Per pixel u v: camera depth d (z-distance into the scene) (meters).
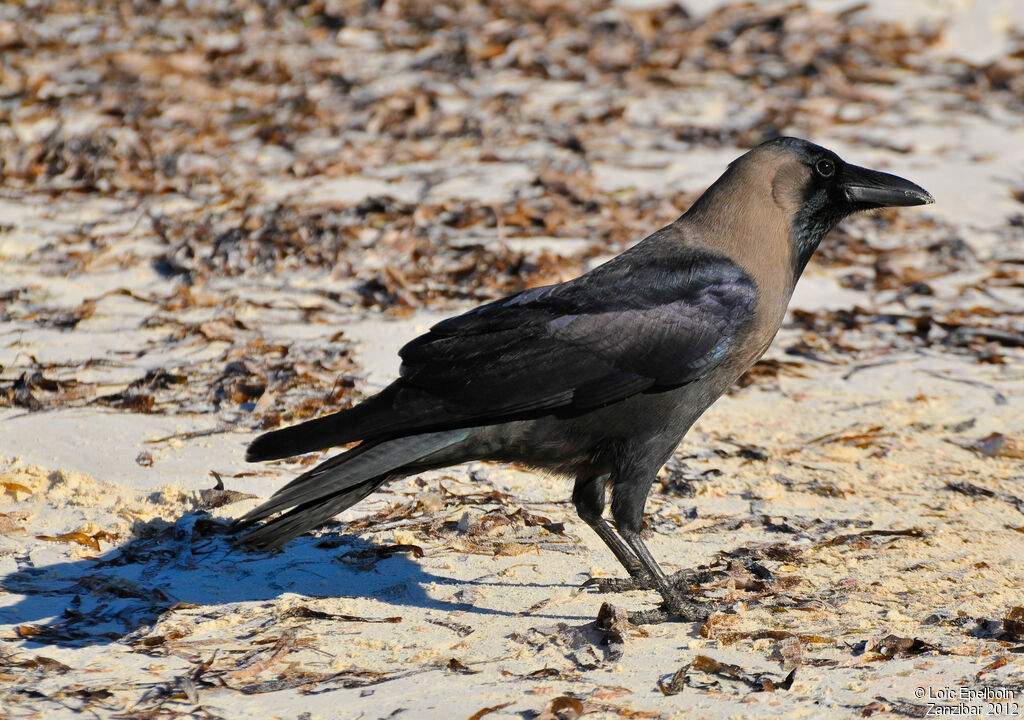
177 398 11.84
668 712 6.74
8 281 14.55
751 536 9.45
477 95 22.20
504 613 8.24
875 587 8.47
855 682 7.05
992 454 11.01
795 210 9.19
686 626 8.12
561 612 8.27
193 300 14.15
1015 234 17.20
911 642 7.45
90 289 14.53
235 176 18.44
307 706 6.85
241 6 26.34
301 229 16.17
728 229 9.05
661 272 8.73
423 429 8.21
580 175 18.62
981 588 8.39
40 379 11.91
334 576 8.76
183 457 10.58
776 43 25.23
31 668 7.25
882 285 15.59
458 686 7.09
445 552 9.21
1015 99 23.03
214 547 9.12
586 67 23.77
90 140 18.94
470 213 17.11
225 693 7.03
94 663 7.37
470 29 25.36
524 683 7.13
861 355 13.57
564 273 15.21
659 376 8.45
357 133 20.47
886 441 11.30
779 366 13.12
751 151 9.23
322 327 13.67
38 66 22.77
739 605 8.25
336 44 24.67
